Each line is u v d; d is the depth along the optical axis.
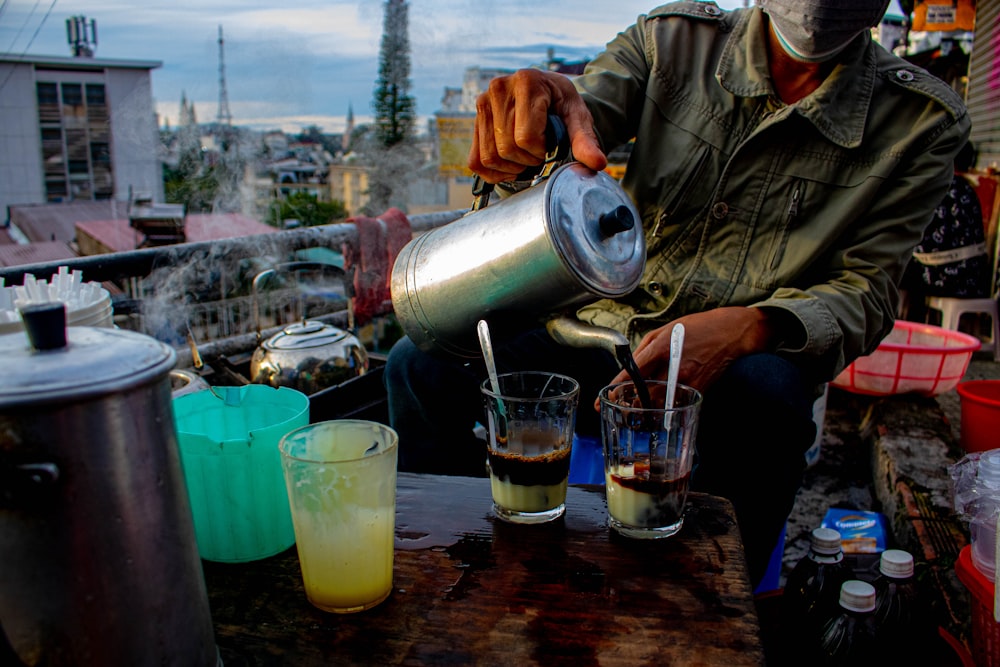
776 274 1.70
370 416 1.96
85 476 0.61
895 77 1.69
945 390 2.80
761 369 1.44
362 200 10.52
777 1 1.50
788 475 1.47
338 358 2.00
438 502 1.20
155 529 0.67
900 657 1.37
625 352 1.10
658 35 1.85
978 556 1.41
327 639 0.85
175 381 1.25
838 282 1.63
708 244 1.78
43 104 16.66
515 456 1.09
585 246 1.14
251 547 1.01
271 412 1.13
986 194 4.25
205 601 0.75
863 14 1.43
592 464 1.79
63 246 11.94
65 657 0.64
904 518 2.00
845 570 1.51
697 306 1.77
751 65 1.67
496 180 1.41
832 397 3.27
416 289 1.36
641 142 1.83
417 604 0.91
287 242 2.53
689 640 0.84
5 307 1.13
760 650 0.82
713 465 1.52
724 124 1.75
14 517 0.60
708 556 1.02
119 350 0.65
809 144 1.67
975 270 4.02
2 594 0.62
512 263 1.18
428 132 10.59
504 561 1.01
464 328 1.33
